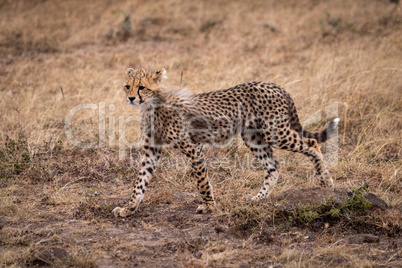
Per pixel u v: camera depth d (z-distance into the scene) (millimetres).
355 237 8859
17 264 7785
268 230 9031
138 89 9992
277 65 20828
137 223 9633
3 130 14297
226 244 8625
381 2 29172
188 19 28047
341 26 25766
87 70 19500
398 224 9070
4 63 21562
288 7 29562
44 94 17453
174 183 11641
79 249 8398
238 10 28938
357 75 16938
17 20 27141
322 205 9461
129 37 25594
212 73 18812
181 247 8492
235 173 12211
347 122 14883
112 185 11680
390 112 14680
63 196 10750
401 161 12219
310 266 7684
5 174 11711
